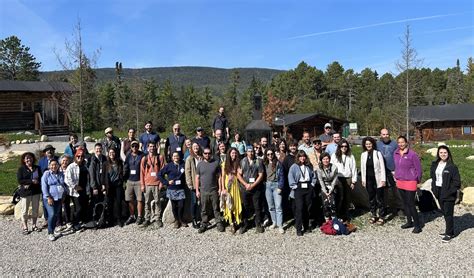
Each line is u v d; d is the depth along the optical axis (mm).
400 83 24953
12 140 24688
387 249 6953
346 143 8609
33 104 29781
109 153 8977
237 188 8312
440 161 7594
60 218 8977
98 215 8883
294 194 8039
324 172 8250
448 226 7320
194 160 8805
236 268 6262
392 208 9133
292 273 5988
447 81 84375
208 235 8148
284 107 47500
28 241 8047
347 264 6289
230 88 69625
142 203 9141
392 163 8664
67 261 6797
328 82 90625
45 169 9258
